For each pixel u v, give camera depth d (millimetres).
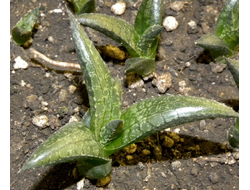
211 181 106
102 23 106
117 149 95
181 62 128
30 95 119
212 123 116
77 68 124
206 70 127
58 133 85
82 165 98
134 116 94
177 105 87
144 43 113
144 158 109
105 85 95
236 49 125
